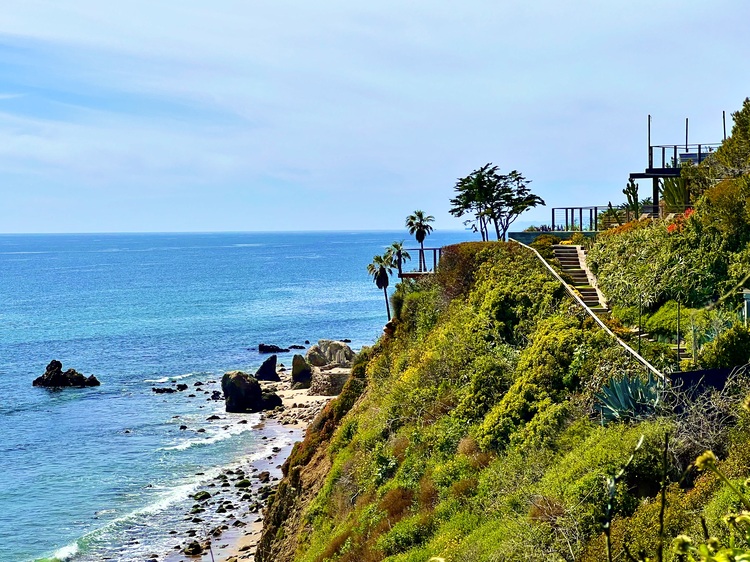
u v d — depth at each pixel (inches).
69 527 1872.5
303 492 1497.3
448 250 1667.1
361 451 1310.3
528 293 1312.7
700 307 1133.7
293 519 1486.2
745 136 1369.3
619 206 1798.7
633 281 1277.1
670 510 612.4
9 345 4788.4
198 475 2256.4
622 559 584.7
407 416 1252.5
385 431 1291.8
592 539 649.6
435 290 1632.6
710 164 1464.1
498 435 995.9
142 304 6968.5
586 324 1112.2
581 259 1531.7
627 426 788.0
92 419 2928.2
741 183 1221.1
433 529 913.5
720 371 797.9
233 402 3043.8
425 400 1249.4
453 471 1000.9
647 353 976.9
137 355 4367.6
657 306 1205.1
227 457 2436.0
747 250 1138.7
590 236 1692.9
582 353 1013.2
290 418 2891.2
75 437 2674.7
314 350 3612.2
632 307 1240.2
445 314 1504.7
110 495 2094.0
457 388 1209.4
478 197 2518.5
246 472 2284.7
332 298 7337.6
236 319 5826.8
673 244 1275.8
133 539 1802.4
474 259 1583.4
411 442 1163.9
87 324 5689.0
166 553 1727.4
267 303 6943.9
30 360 4276.6
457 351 1279.5
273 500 1668.3
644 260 1316.4
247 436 2682.1
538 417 951.0
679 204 1519.4
